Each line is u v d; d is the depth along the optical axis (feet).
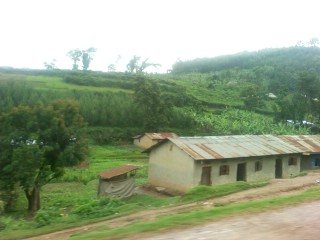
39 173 78.28
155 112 195.72
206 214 30.32
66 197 84.43
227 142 91.76
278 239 23.04
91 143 178.50
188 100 240.73
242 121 193.88
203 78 360.28
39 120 78.64
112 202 50.11
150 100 194.80
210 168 81.41
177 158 82.99
